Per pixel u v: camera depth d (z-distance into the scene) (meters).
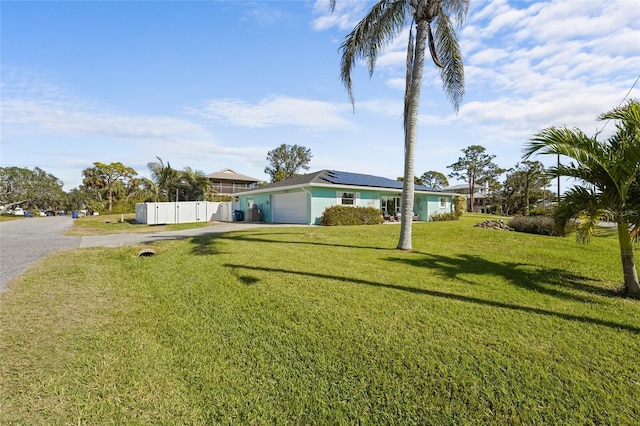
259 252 8.43
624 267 5.48
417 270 6.60
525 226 14.40
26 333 3.71
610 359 3.13
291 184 20.50
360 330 3.69
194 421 2.36
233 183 49.03
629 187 5.43
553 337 3.58
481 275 6.34
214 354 3.29
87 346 3.44
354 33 9.24
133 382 2.80
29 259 7.95
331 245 9.82
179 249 9.26
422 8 8.64
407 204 9.07
